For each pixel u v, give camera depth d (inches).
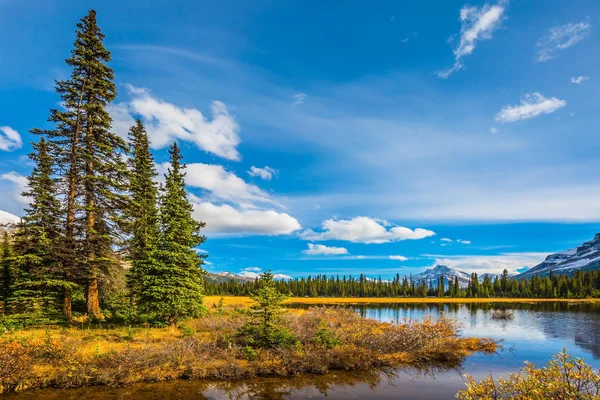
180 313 856.9
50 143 795.4
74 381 527.5
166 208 869.8
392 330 872.9
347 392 534.0
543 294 4564.5
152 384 549.6
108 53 892.6
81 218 825.5
